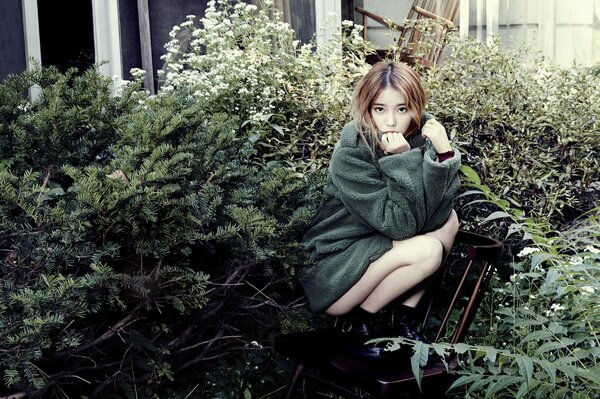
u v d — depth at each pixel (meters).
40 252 2.44
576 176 4.00
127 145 2.79
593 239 3.71
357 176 2.96
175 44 4.20
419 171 2.89
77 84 2.97
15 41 3.73
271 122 3.84
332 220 3.07
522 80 4.00
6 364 2.35
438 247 2.88
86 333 2.72
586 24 4.91
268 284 3.02
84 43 4.02
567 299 3.02
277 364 3.33
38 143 2.78
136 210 2.52
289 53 4.27
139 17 4.08
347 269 2.94
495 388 2.57
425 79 4.07
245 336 3.24
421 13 5.09
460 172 3.80
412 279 2.88
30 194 2.42
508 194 3.85
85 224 2.43
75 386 2.87
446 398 3.01
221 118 3.01
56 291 2.33
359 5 6.40
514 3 4.92
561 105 3.90
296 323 3.07
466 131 3.84
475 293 2.82
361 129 3.00
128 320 2.72
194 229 2.73
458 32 4.95
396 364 2.77
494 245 2.84
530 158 3.81
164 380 3.02
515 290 3.21
